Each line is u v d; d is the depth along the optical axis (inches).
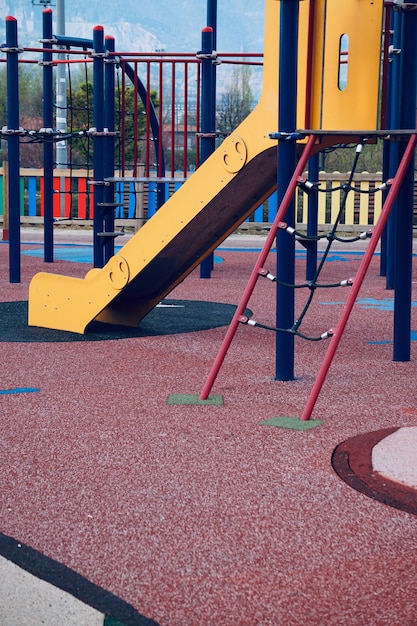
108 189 411.8
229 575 111.7
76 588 108.3
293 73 205.3
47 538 122.3
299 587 108.4
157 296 295.7
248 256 572.4
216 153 239.8
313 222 429.7
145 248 261.7
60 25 1298.0
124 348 261.0
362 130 203.2
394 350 241.3
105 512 131.4
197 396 199.2
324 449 160.6
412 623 99.7
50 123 486.3
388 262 402.6
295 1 202.5
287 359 214.7
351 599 105.3
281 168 210.5
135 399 197.5
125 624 100.0
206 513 131.1
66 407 190.4
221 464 152.4
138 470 149.5
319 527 126.0
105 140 414.9
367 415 183.3
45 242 519.5
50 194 513.0
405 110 227.0
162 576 111.4
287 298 212.5
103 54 391.9
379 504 134.2
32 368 231.3
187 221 249.4
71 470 149.6
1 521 128.0
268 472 148.5
